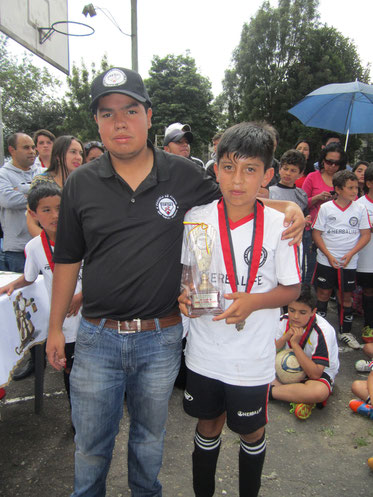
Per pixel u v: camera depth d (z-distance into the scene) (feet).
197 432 5.43
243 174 4.32
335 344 8.98
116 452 7.40
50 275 7.29
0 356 6.27
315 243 12.55
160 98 112.16
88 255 4.69
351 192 11.56
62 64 20.79
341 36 80.94
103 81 4.40
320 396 8.23
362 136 63.98
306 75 77.00
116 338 4.65
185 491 6.36
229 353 4.76
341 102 16.96
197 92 111.24
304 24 82.53
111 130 4.40
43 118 95.30
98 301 4.64
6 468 6.88
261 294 4.50
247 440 5.22
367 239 11.85
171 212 4.64
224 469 6.86
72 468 6.88
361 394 8.71
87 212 4.51
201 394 5.04
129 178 4.64
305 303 8.46
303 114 18.10
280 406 8.87
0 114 15.76
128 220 4.48
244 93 87.40
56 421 8.27
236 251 4.72
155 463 5.08
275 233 4.62
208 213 4.87
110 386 4.78
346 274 12.00
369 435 7.86
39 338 7.73
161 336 4.74
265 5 87.04
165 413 5.03
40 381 8.39
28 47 17.53
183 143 12.58
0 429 7.99
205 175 5.11
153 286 4.58
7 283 7.47
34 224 9.72
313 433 7.91
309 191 14.70
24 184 12.06
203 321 4.91
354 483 6.56
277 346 8.98
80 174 4.64
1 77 89.71
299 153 12.30
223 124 104.42
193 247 4.74
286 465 6.97
